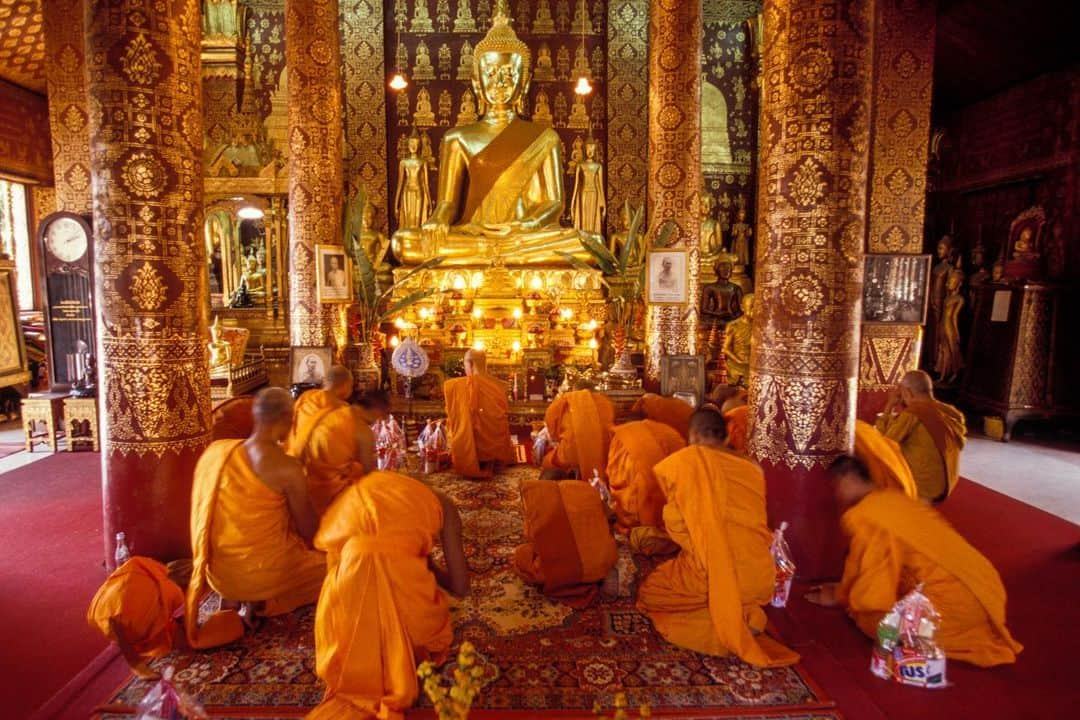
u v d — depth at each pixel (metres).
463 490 6.68
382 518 3.41
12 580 4.76
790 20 4.66
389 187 12.02
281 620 4.24
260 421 3.99
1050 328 9.06
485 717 3.30
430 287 10.78
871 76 4.69
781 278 4.83
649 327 8.70
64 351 8.53
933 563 3.76
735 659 3.82
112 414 4.68
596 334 10.58
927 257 7.49
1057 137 9.39
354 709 3.22
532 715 3.31
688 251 8.43
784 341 4.84
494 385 7.14
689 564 4.00
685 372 7.98
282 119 11.64
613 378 8.88
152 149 4.56
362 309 9.60
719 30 11.95
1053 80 9.42
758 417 5.03
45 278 8.38
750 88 11.91
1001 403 9.26
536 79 12.03
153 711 2.68
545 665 3.75
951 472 5.46
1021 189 10.12
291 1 8.41
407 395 8.73
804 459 4.78
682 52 8.30
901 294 7.52
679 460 3.97
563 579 4.43
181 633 3.93
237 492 3.93
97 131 4.53
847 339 4.75
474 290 10.66
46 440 8.80
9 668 3.72
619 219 12.05
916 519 3.78
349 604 3.29
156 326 4.65
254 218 11.47
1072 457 8.36
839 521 4.59
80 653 3.87
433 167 12.09
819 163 4.64
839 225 4.67
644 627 4.16
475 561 5.11
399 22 11.90
